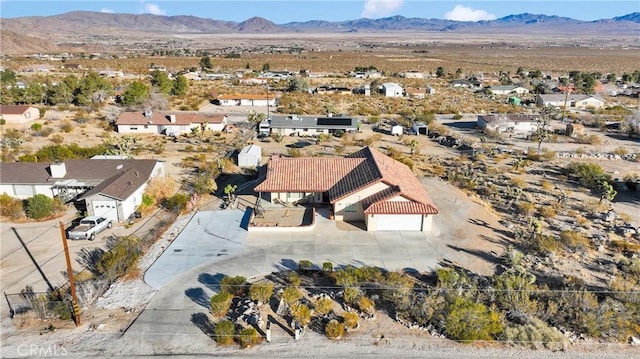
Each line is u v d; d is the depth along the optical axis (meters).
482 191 47.62
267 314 26.59
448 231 37.78
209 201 44.78
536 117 82.00
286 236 36.81
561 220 40.16
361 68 189.75
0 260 32.97
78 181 44.28
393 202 37.56
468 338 24.42
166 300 28.08
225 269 31.72
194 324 25.86
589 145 70.00
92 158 50.38
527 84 151.25
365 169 42.56
